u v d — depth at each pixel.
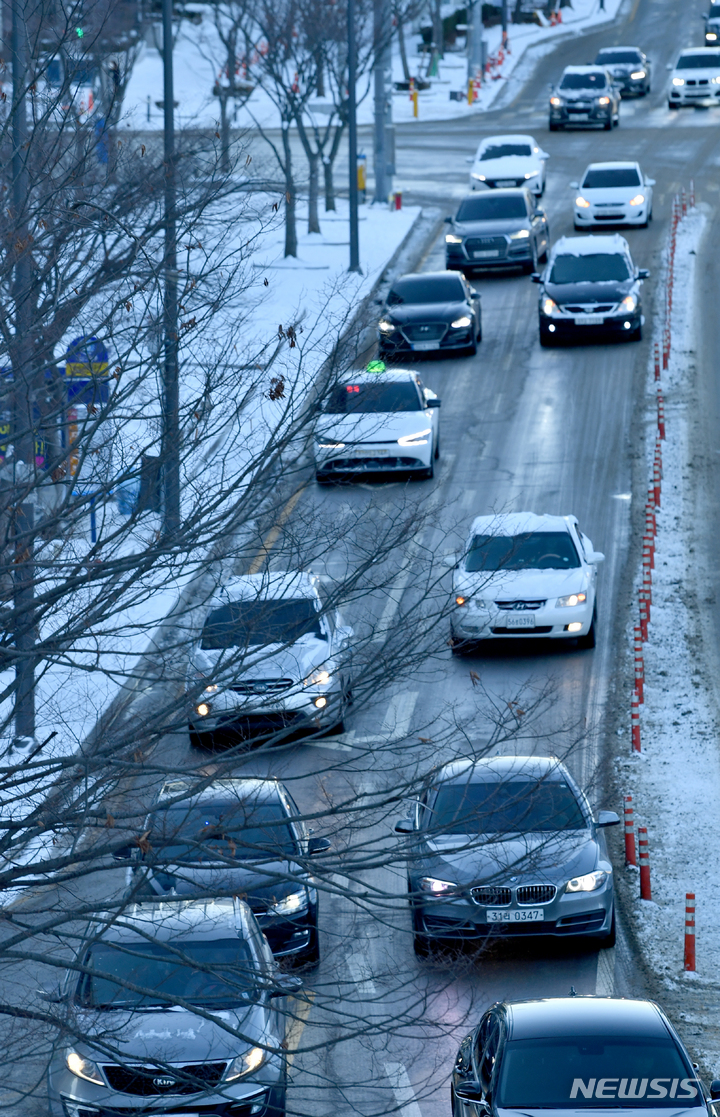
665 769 62.91
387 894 29.81
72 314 38.03
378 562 38.59
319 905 52.62
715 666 73.69
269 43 155.38
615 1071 32.06
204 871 42.47
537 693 70.62
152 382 59.91
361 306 53.62
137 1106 33.81
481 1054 34.41
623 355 124.88
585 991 45.94
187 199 64.00
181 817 45.56
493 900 47.22
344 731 67.50
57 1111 34.59
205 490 35.16
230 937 38.06
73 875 29.89
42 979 45.44
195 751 62.78
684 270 149.50
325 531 40.78
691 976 46.88
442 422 111.19
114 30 111.69
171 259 47.09
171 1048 34.91
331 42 174.25
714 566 85.81
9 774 31.62
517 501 94.38
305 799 59.25
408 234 172.38
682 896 52.78
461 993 45.81
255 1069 30.08
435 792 49.50
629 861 55.44
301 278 142.38
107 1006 33.69
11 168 43.12
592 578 77.06
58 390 42.66
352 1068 41.16
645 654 75.62
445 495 95.19
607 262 130.62
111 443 38.25
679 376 118.69
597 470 100.06
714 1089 31.84
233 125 175.38
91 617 31.58
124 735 31.31
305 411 35.75
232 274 49.28
